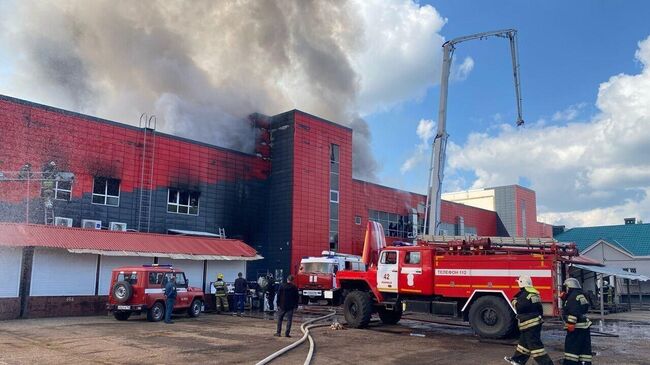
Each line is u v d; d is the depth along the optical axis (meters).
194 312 19.08
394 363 9.55
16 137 20.64
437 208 23.86
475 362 9.76
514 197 53.78
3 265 17.02
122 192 24.14
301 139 31.09
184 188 26.78
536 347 8.44
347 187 34.12
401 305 15.44
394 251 15.72
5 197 20.03
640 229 44.88
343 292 17.06
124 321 17.03
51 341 11.84
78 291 18.75
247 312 21.83
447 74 25.89
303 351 10.80
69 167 22.20
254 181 30.75
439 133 24.89
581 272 22.88
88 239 19.12
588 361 8.40
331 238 32.22
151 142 25.66
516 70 26.25
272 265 29.84
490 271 13.63
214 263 23.64
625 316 24.34
